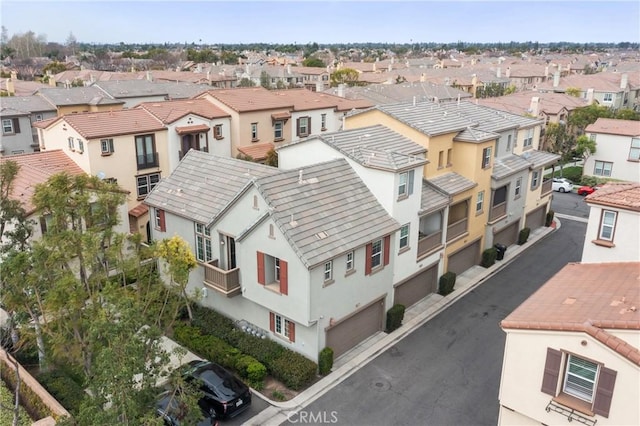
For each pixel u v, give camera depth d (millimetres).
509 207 36906
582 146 56062
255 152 49438
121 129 39812
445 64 159625
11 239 23672
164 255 21938
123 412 13398
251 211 23562
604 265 19719
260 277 23375
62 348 17969
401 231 26656
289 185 23797
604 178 56031
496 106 67188
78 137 38312
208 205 26875
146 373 14570
